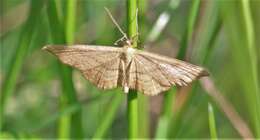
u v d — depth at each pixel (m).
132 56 0.19
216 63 0.27
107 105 0.24
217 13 0.23
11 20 0.27
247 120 0.27
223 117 0.27
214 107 0.25
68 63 0.19
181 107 0.24
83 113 0.25
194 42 0.24
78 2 0.25
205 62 0.23
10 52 0.26
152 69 0.19
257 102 0.23
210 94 0.24
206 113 0.25
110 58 0.19
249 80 0.23
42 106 0.26
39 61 0.27
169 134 0.24
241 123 0.24
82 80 0.26
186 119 0.26
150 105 0.27
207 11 0.23
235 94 0.27
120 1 0.25
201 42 0.23
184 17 0.27
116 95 0.22
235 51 0.23
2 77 0.25
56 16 0.21
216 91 0.24
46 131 0.26
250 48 0.22
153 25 0.24
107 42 0.25
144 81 0.19
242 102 0.27
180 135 0.25
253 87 0.23
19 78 0.26
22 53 0.22
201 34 0.24
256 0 0.25
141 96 0.22
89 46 0.19
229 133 0.27
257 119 0.23
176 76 0.19
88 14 0.25
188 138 0.25
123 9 0.25
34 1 0.21
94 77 0.19
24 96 0.26
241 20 0.22
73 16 0.21
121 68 0.19
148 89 0.19
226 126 0.27
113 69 0.19
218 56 0.27
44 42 0.25
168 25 0.27
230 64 0.27
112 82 0.19
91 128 0.25
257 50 0.26
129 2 0.19
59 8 0.21
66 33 0.21
